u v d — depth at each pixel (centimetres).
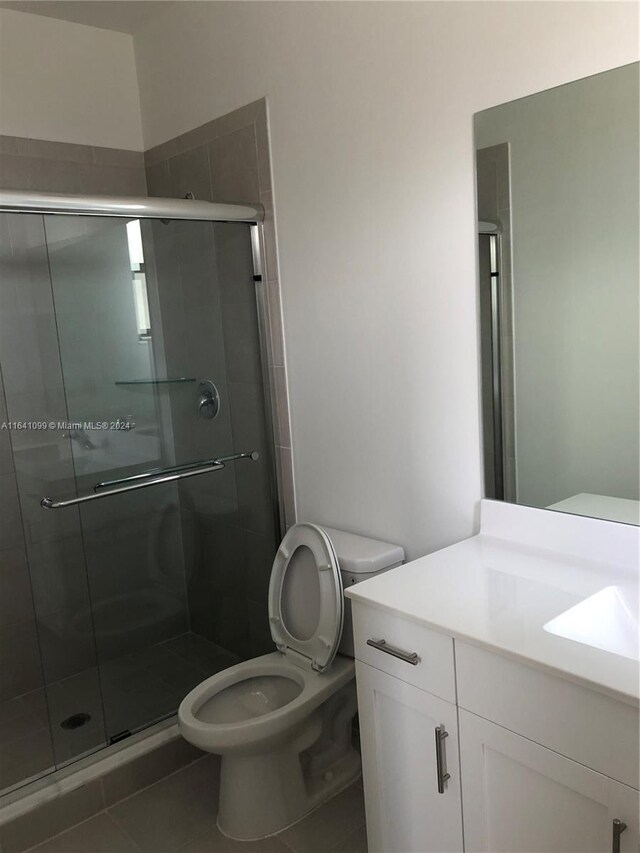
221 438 247
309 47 206
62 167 262
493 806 137
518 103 160
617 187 147
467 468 187
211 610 255
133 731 229
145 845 196
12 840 196
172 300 230
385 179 193
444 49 172
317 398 229
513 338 171
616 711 112
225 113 240
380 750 161
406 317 195
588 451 161
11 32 247
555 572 157
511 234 167
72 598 224
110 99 272
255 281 242
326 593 198
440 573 161
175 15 252
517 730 128
